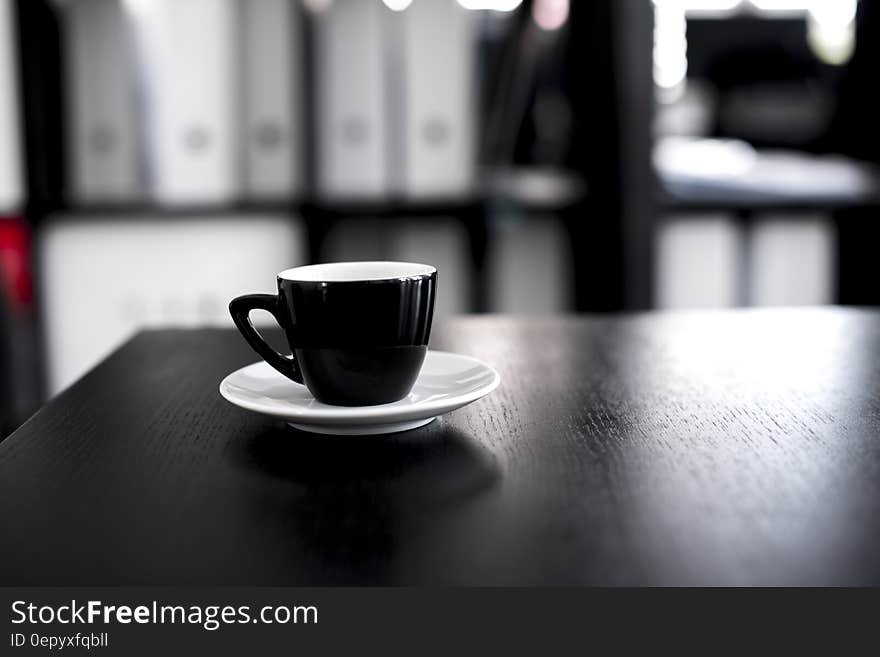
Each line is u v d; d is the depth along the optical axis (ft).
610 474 1.58
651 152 5.15
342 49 4.83
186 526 1.38
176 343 2.82
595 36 5.11
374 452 1.72
